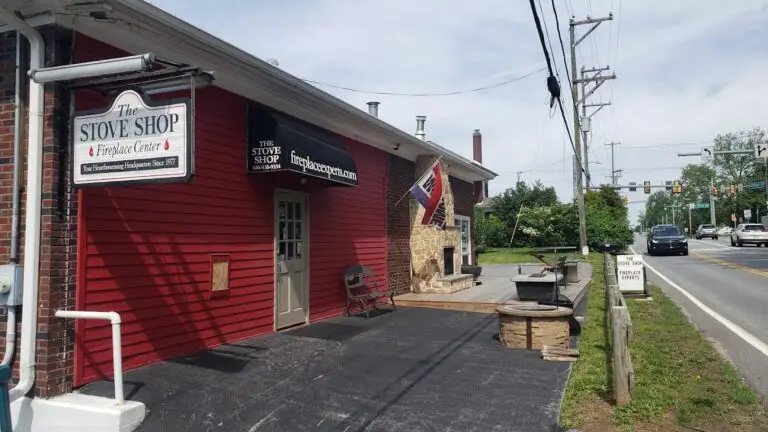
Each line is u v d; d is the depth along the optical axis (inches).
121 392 201.9
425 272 556.1
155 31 246.4
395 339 337.7
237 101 324.5
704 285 657.0
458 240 653.3
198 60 279.4
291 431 196.5
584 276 713.0
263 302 340.2
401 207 552.1
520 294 470.0
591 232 1397.6
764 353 312.7
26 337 207.8
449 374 263.3
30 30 211.6
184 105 198.1
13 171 221.0
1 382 180.4
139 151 202.7
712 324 404.2
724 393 236.7
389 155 528.7
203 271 291.6
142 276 253.9
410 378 255.9
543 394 233.5
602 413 211.6
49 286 211.6
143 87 227.9
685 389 239.5
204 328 290.5
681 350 311.4
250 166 329.1
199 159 292.4
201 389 229.5
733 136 3302.2
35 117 213.2
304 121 391.9
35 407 203.8
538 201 1672.0
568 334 324.2
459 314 439.5
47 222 213.5
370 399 227.1
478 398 228.8
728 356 305.7
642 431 194.2
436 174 503.5
